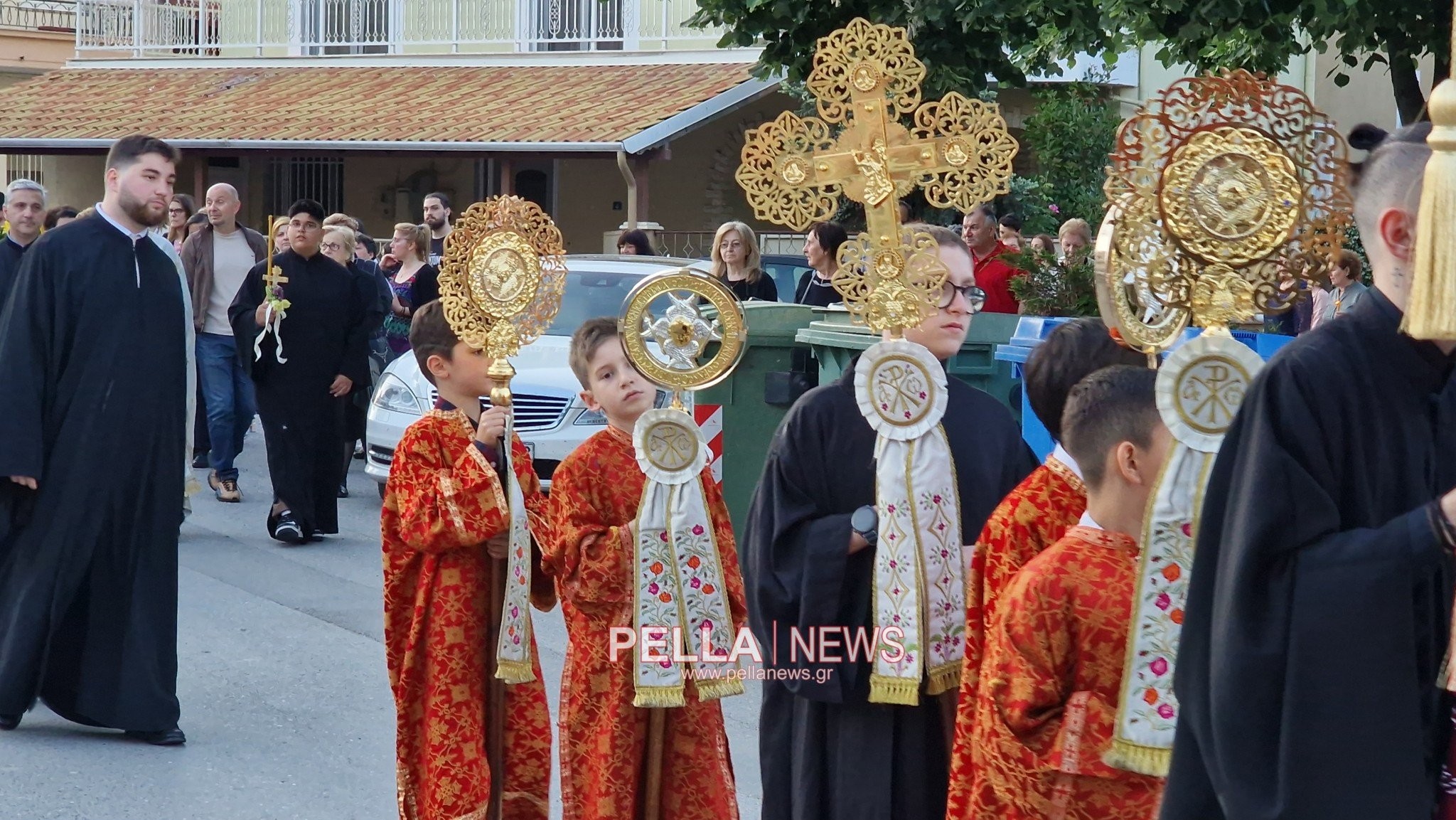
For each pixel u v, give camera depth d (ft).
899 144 13.88
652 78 71.00
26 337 20.04
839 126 14.74
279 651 25.35
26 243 29.53
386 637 15.58
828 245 31.04
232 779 19.51
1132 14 29.71
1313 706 8.15
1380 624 8.09
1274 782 8.26
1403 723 8.12
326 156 76.69
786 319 24.94
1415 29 30.01
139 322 20.49
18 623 20.35
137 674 20.44
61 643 20.62
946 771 13.69
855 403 14.05
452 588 15.15
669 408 14.75
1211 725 8.57
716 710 14.90
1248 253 10.88
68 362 20.27
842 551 13.58
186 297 21.11
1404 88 31.99
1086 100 61.21
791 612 13.80
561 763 14.93
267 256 34.76
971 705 11.98
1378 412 8.50
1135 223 10.94
